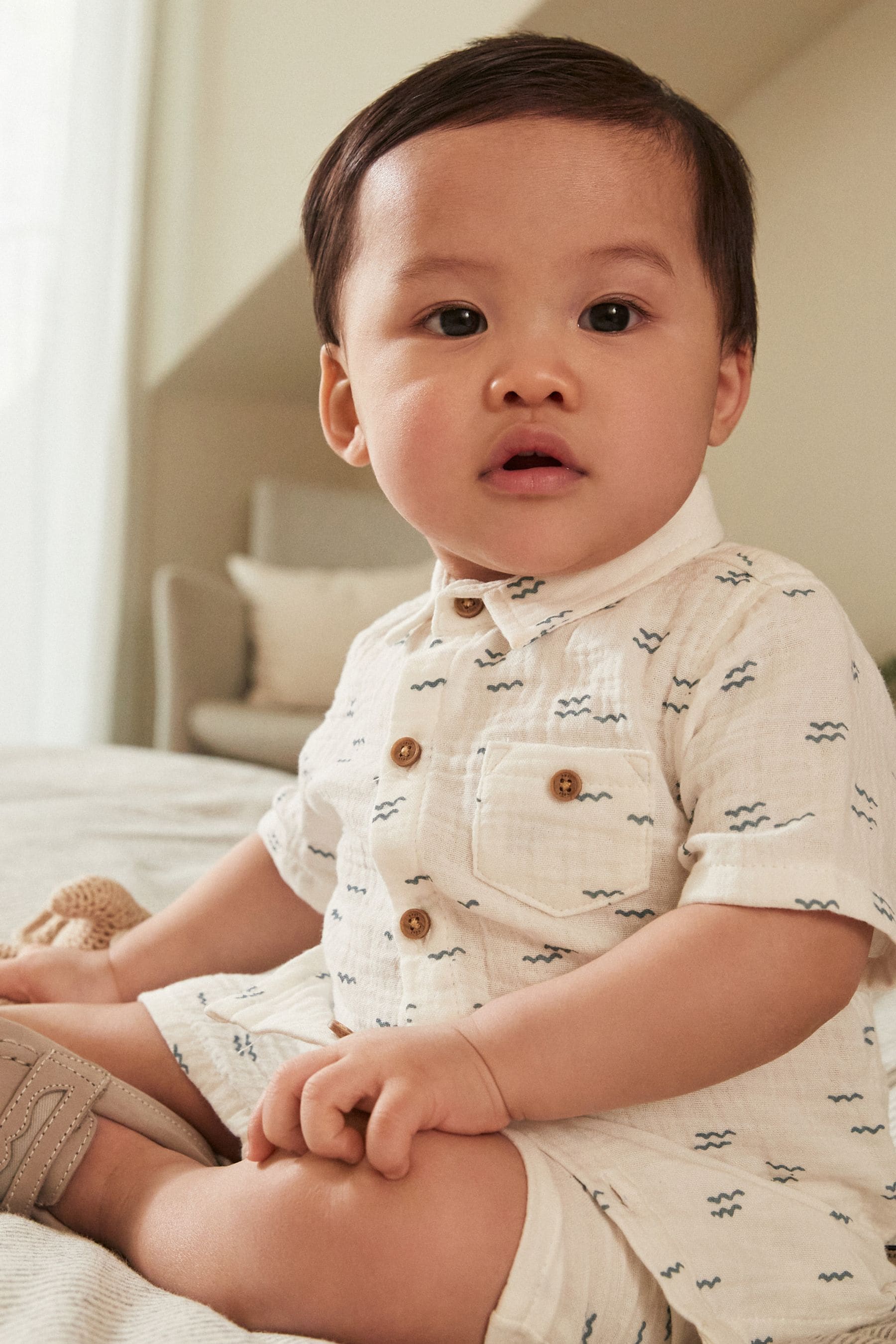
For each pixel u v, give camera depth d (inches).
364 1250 20.0
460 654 27.9
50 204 135.7
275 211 118.8
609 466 25.2
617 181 25.6
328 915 29.8
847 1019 25.8
